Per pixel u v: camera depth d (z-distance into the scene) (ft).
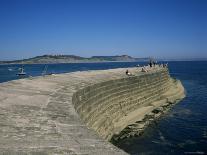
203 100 222.48
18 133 35.47
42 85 89.56
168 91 246.68
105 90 123.65
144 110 167.73
